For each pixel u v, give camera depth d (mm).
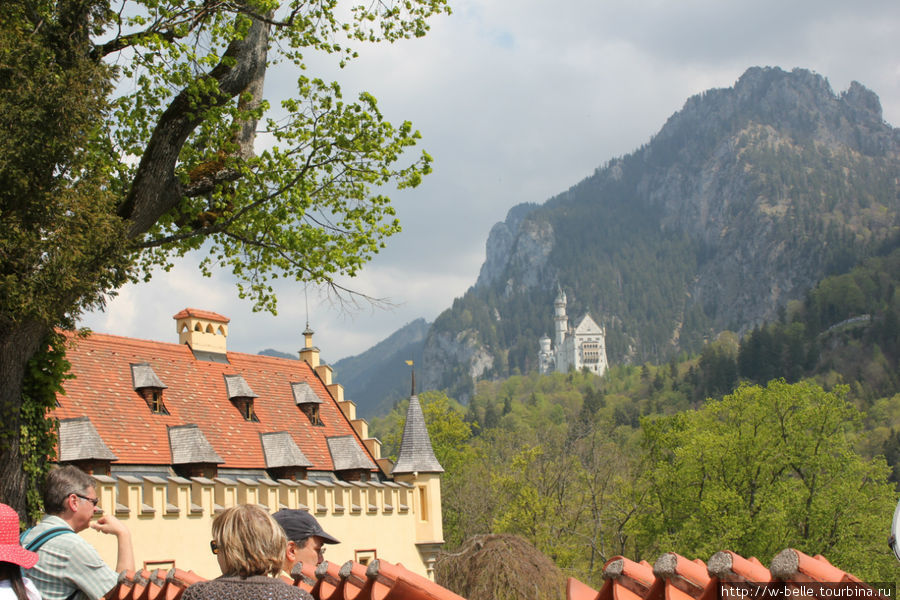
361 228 22844
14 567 6523
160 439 35250
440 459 80000
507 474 70250
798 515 59719
